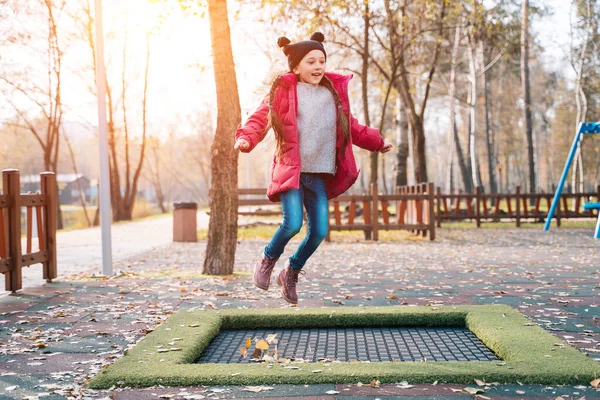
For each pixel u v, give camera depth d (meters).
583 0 30.77
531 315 4.98
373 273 8.00
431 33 19.84
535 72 45.94
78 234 18.48
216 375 3.29
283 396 3.03
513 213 18.45
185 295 6.26
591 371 3.22
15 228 6.68
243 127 3.71
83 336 4.50
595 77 32.94
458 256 10.20
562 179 14.20
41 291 6.77
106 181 8.16
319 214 3.84
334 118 3.84
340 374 3.27
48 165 27.06
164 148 63.66
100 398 3.05
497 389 3.07
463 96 37.38
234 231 8.03
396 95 21.59
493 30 20.28
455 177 76.56
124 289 6.75
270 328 4.83
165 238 16.42
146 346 3.95
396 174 21.06
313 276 7.75
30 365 3.72
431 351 4.04
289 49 3.80
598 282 6.92
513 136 48.25
